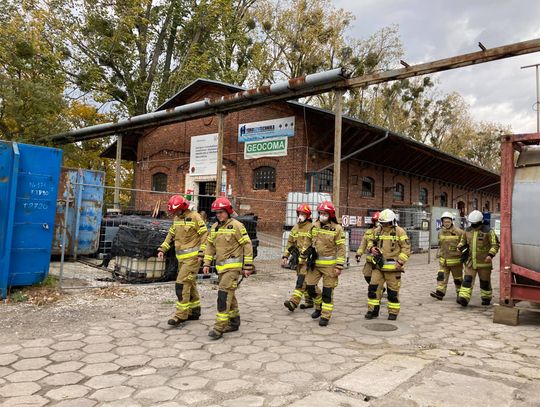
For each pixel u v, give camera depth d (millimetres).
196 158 22359
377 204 22844
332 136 18656
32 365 4320
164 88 27219
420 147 20766
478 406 3482
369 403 3531
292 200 13359
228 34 28938
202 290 8523
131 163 32031
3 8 19766
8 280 7090
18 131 18656
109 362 4473
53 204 7586
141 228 9414
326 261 6336
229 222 5641
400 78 11523
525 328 6348
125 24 24312
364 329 6137
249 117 19859
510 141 6898
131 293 7828
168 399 3604
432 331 6086
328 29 30766
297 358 4734
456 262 8430
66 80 24234
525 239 6598
